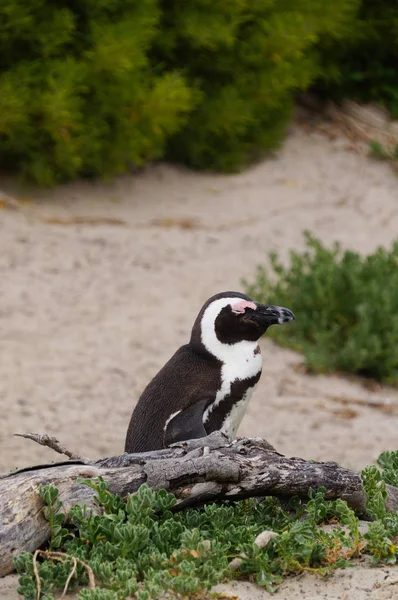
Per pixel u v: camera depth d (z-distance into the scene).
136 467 12.19
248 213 34.69
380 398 25.33
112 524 11.41
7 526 11.45
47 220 32.34
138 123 33.75
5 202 32.62
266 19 36.22
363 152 38.91
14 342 25.81
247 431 22.62
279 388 25.19
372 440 22.64
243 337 16.05
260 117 36.97
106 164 34.19
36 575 10.67
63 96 31.53
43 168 32.91
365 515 13.03
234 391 15.98
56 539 11.48
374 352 26.23
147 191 35.41
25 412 22.34
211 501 12.49
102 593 10.32
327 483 12.36
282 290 28.02
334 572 11.52
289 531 11.60
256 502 13.08
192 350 16.22
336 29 37.44
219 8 35.19
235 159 37.03
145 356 25.75
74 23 33.00
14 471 12.41
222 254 31.81
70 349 25.77
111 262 30.56
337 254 29.83
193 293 29.27
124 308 28.20
